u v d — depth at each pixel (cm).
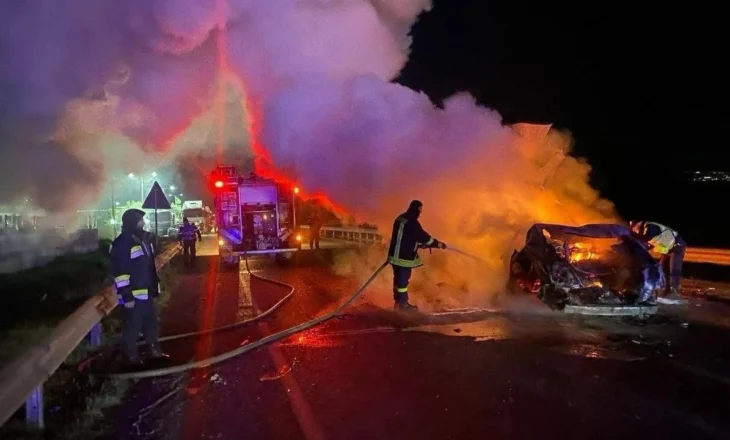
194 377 683
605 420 515
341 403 574
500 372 661
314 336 864
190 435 509
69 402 593
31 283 1248
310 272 1748
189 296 1334
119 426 536
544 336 832
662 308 1025
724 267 1528
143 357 759
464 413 537
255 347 805
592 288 936
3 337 755
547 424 508
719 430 491
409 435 490
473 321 938
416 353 750
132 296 718
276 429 514
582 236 1028
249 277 1684
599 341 800
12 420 516
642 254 966
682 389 596
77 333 639
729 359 705
